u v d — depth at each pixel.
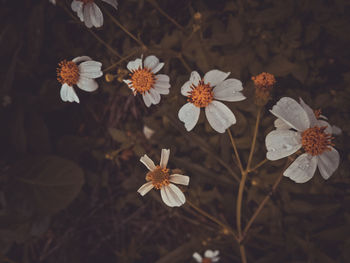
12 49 0.30
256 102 0.17
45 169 0.28
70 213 0.31
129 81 0.20
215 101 0.18
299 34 0.22
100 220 0.31
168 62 0.23
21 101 0.29
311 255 0.23
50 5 0.29
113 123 0.30
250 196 0.23
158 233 0.30
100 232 0.31
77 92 0.30
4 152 0.29
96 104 0.30
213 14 0.24
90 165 0.31
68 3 0.22
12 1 0.31
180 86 0.20
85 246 0.31
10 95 0.29
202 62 0.23
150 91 0.19
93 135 0.31
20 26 0.31
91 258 0.31
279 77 0.23
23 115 0.29
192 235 0.27
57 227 0.31
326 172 0.16
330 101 0.22
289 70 0.23
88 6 0.20
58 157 0.28
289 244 0.23
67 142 0.30
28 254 0.31
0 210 0.29
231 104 0.21
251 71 0.23
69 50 0.29
